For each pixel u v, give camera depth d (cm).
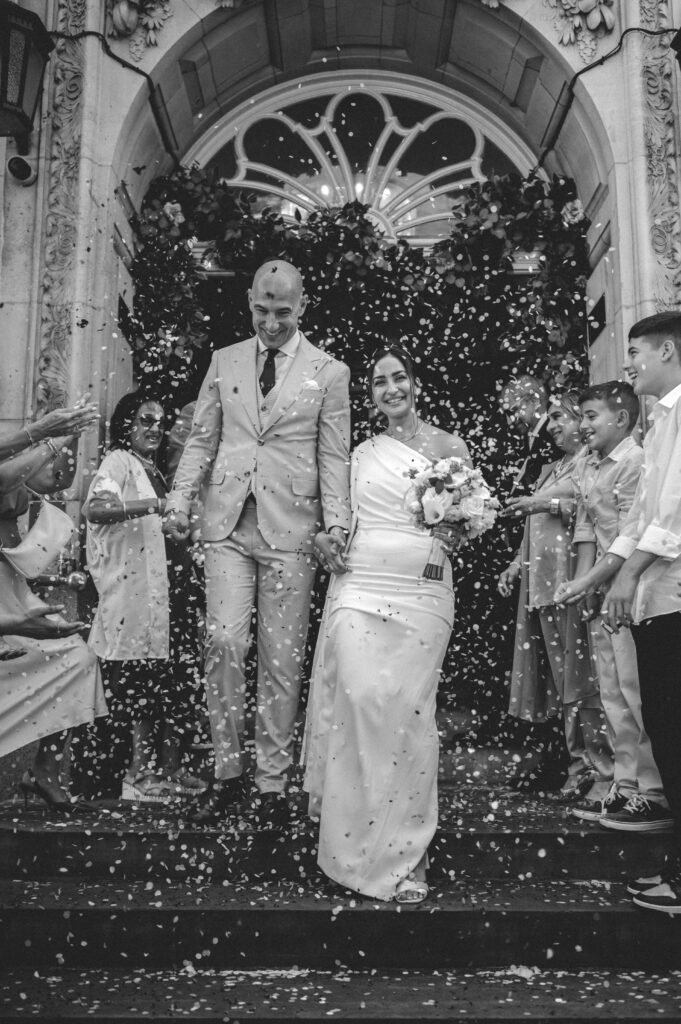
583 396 386
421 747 327
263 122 602
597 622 363
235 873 331
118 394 499
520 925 300
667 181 481
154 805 391
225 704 350
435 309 542
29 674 369
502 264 541
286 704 351
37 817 366
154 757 418
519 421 479
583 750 407
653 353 331
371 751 321
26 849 335
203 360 547
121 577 403
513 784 435
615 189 488
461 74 588
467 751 521
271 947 300
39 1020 256
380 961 299
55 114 486
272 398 365
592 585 336
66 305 470
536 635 429
